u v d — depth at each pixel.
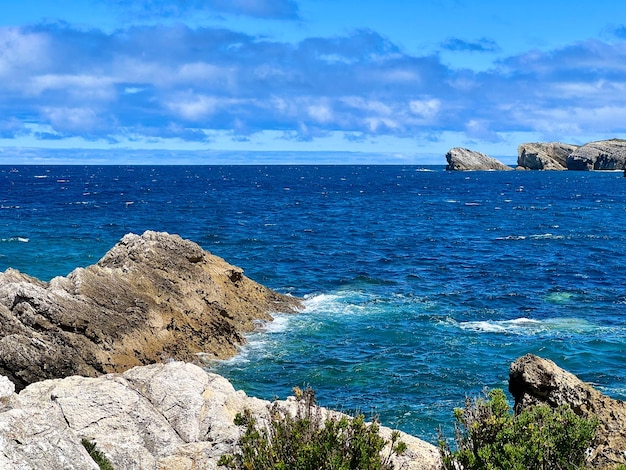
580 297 38.94
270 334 30.30
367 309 35.19
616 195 136.12
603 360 27.09
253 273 46.09
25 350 22.09
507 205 113.12
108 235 65.12
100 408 11.78
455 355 27.61
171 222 79.88
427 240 66.38
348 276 45.38
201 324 28.52
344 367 26.16
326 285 42.19
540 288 41.66
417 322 32.75
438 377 24.98
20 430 8.61
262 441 9.72
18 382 21.92
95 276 26.78
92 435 11.23
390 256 55.22
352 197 133.38
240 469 9.95
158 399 12.71
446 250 59.28
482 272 47.56
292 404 13.01
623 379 25.05
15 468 8.17
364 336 30.27
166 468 10.87
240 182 198.12
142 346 25.48
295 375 25.39
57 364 22.53
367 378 24.98
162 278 29.42
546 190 154.88
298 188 166.38
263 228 75.56
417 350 28.28
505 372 25.59
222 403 12.95
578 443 9.41
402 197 133.88
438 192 150.75
